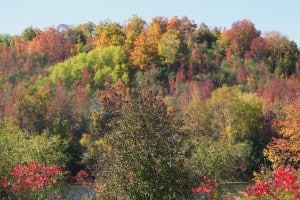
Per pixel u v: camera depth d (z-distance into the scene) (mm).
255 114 60625
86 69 105875
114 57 111312
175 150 16141
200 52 112500
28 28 145125
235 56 115500
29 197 19062
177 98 84562
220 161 28203
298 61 112438
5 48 125875
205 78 102562
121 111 16656
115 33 126625
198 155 26906
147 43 111438
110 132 17438
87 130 60688
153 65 107500
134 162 15883
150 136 15938
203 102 64562
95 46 128250
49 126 62312
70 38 135500
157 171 15852
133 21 128500
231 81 103062
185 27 126688
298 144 26422
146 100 16359
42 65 121875
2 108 66750
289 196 15531
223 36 121625
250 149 54406
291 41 116875
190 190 16797
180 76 101125
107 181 16766
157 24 122500
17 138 37656
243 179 50062
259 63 110188
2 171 20359
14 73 111688
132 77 107688
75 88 97250
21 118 62531
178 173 16156
